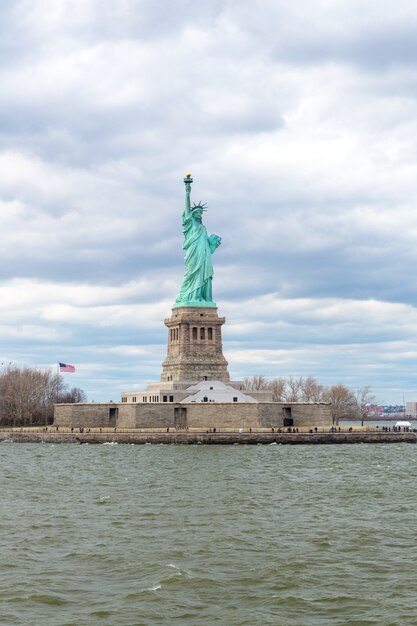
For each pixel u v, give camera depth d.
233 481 140.38
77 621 63.09
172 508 109.69
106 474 152.75
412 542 88.31
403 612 65.06
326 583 73.19
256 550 84.81
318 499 119.06
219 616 64.56
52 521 100.00
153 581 73.25
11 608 65.94
